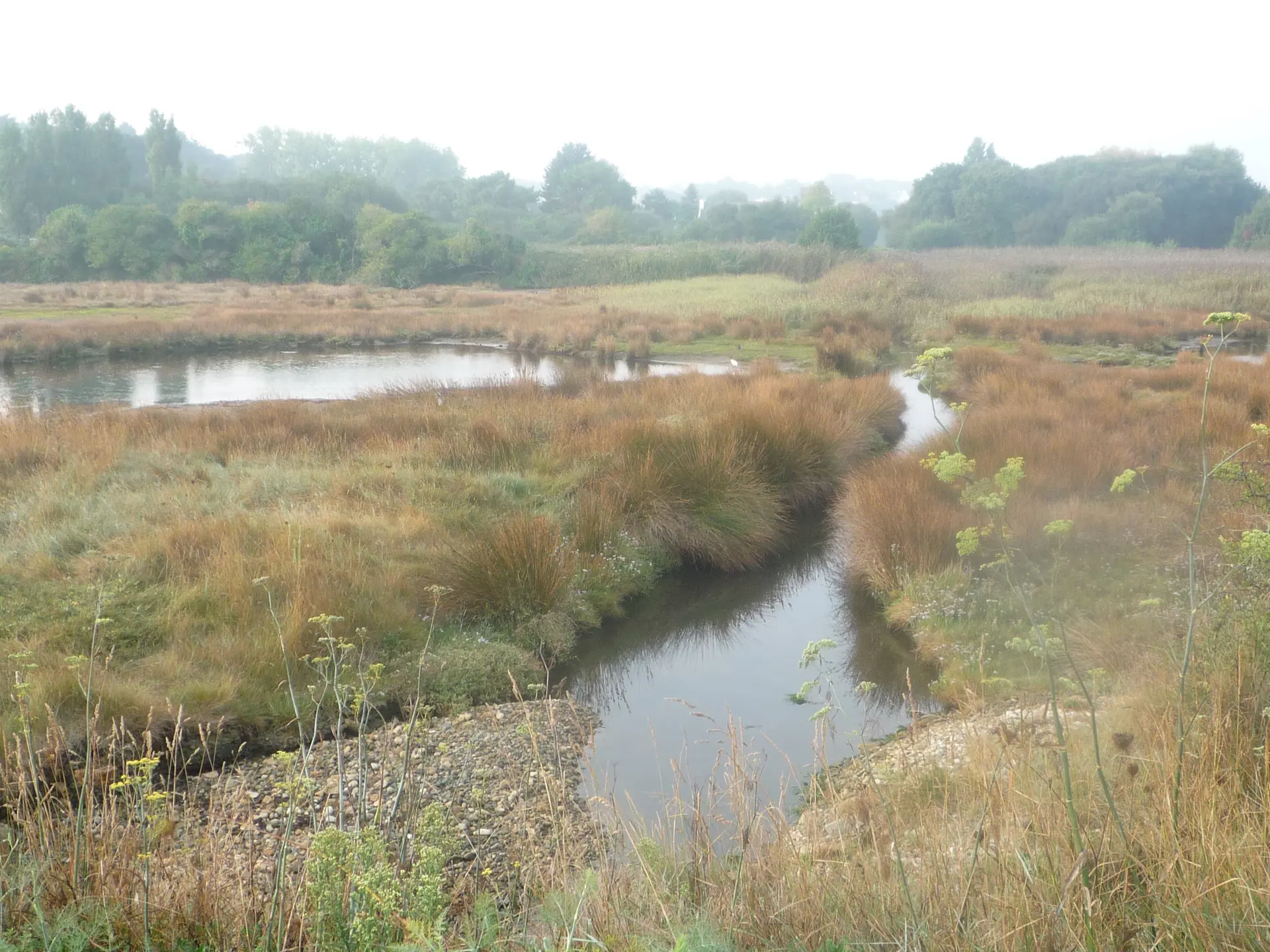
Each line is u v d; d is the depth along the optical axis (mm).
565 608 8109
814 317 30375
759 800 5117
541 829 4852
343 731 5980
